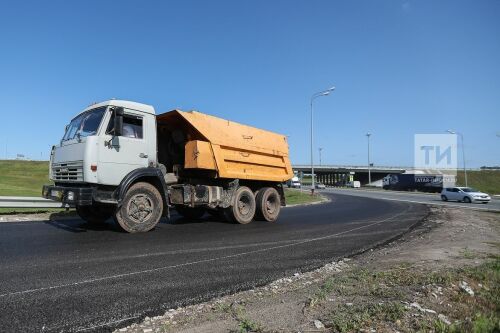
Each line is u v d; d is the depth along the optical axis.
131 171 9.73
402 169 108.88
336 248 8.67
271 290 5.28
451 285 5.34
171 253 7.39
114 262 6.50
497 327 3.92
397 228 12.62
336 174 124.44
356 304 4.47
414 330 3.76
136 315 4.23
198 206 11.91
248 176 12.89
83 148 9.11
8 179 33.59
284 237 9.91
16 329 3.77
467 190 35.22
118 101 9.72
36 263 6.29
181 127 11.66
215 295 5.02
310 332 3.72
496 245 9.26
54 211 14.32
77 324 3.94
